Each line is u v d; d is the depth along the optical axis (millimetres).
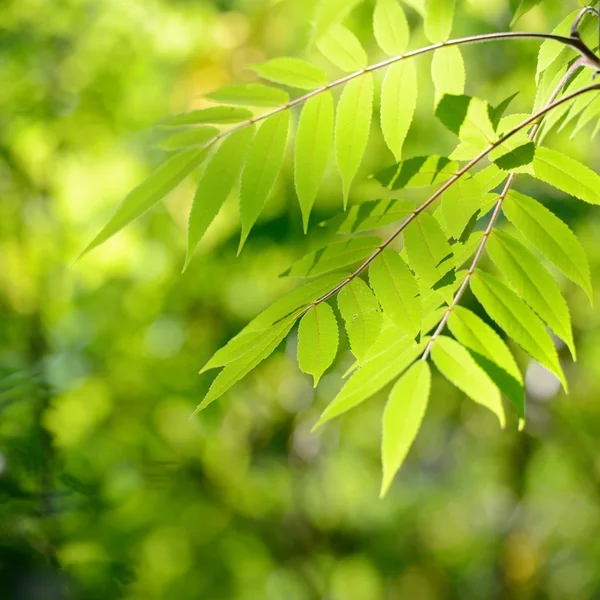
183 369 5660
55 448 3684
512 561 7648
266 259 5750
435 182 1454
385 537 7789
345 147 1443
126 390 5336
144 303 6113
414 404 1683
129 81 5828
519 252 1596
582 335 6254
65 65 5648
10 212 5480
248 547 6195
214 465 6137
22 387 3699
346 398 1673
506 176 1536
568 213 4852
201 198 1373
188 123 1362
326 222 1463
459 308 1675
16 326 5078
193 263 5883
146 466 4742
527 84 5016
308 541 7172
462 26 5121
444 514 8320
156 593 5277
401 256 1565
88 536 3561
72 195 5938
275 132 1406
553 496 7918
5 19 5262
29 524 3264
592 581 7273
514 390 1629
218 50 5824
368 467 7770
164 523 5016
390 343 1674
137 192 1324
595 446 6918
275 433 7020
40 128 5629
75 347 5645
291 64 1399
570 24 1562
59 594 3135
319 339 1499
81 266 5883
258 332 1457
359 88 1436
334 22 1202
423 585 7973
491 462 7836
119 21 5559
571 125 4379
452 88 1486
